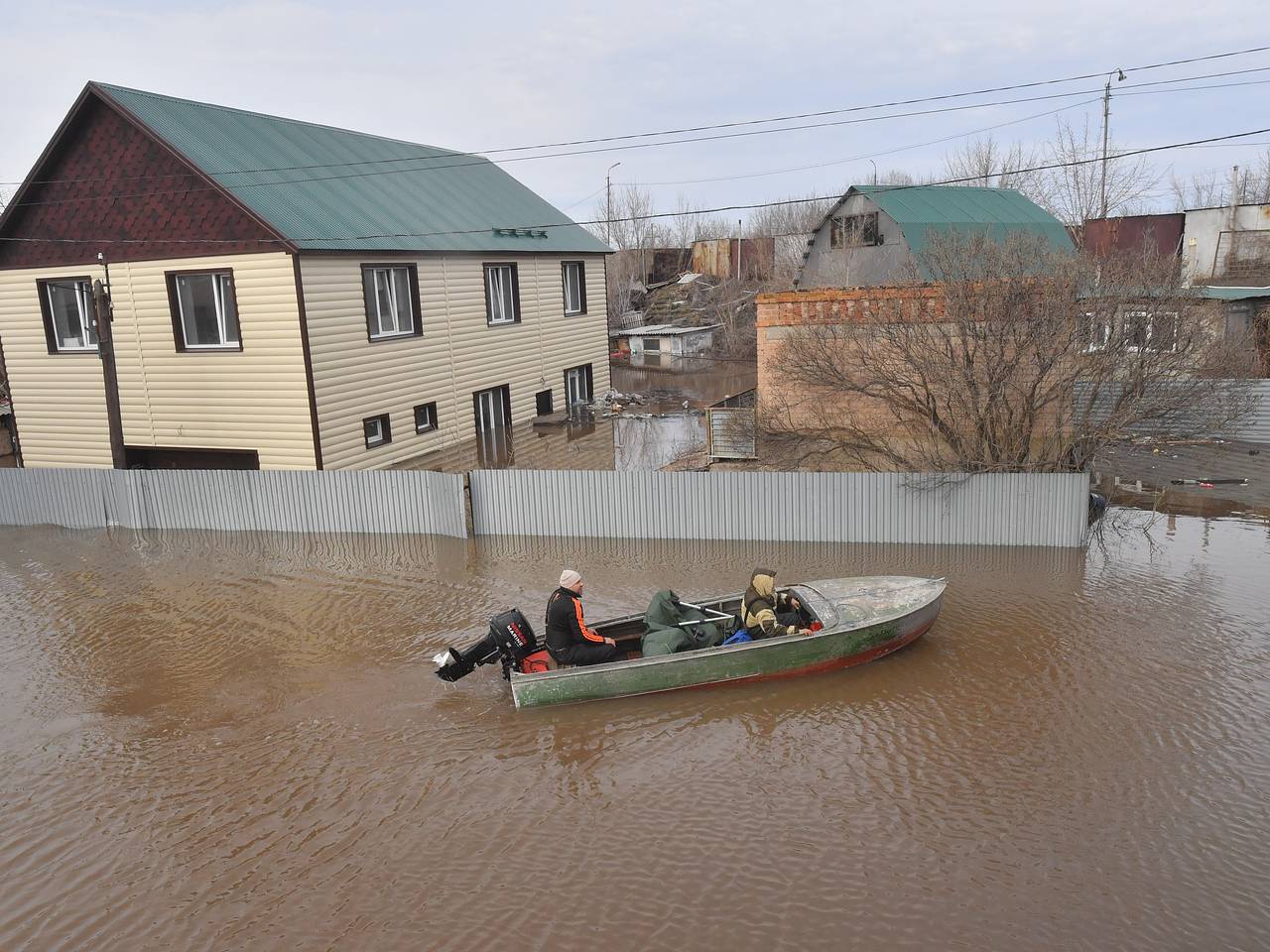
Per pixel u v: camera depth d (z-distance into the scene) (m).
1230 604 11.58
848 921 6.29
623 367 43.41
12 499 18.03
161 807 7.95
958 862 6.89
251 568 14.73
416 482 16.06
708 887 6.71
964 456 15.22
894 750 8.54
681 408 29.59
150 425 20.58
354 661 10.95
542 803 7.86
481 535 16.08
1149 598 11.90
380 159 25.38
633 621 10.62
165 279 19.47
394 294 21.73
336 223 19.98
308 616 12.52
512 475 15.73
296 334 18.56
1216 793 7.64
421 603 12.86
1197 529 14.80
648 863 7.01
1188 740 8.48
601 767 8.44
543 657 9.93
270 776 8.41
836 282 29.11
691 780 8.16
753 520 15.04
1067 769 8.10
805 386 18.09
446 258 23.31
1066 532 13.92
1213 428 15.65
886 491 14.45
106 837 7.54
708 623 10.29
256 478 16.70
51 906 6.71
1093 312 14.52
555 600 9.87
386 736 9.10
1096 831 7.20
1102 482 17.72
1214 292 22.92
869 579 11.16
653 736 8.95
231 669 10.84
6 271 21.06
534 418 27.69
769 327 18.48
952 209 27.11
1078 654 10.35
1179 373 14.73
